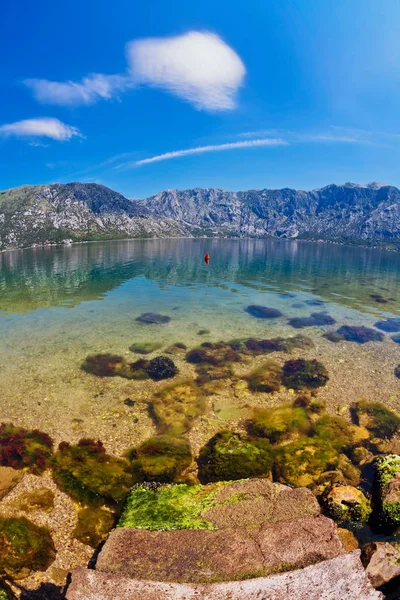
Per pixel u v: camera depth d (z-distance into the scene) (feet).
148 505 27.86
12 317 86.63
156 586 20.12
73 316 88.07
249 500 27.81
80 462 33.94
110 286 137.28
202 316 90.02
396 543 24.57
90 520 27.48
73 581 20.33
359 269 230.48
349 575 20.39
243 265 237.86
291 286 145.59
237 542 23.20
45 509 28.35
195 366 58.23
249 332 76.89
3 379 51.85
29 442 36.96
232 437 37.63
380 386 51.83
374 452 36.96
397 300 119.14
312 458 34.73
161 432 39.91
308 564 21.53
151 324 81.51
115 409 44.50
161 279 158.92
